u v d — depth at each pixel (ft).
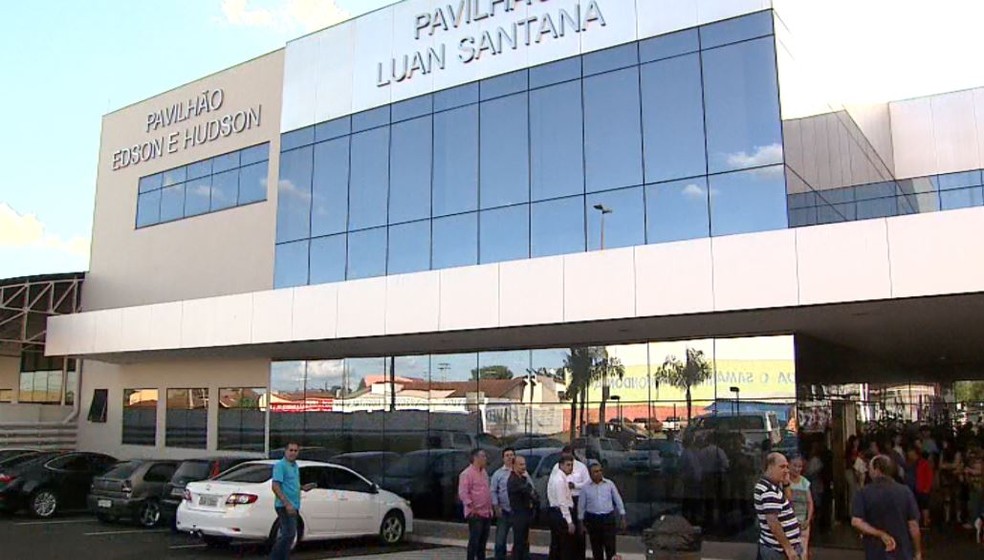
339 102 70.74
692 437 51.62
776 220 47.47
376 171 66.90
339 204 69.05
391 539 52.24
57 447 90.12
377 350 66.90
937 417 90.07
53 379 96.58
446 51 64.23
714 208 49.73
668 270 42.93
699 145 50.93
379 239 65.67
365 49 69.77
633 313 43.68
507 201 58.70
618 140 54.13
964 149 81.66
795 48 52.49
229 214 79.97
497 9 61.72
